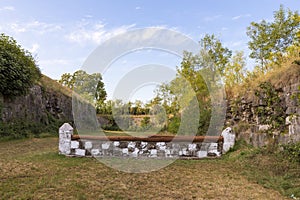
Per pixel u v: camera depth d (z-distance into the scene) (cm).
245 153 656
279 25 1145
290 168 499
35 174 497
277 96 680
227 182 473
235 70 1162
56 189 412
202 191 423
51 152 754
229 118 979
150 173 539
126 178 496
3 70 1090
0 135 1035
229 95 1023
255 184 461
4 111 1131
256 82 846
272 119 676
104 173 527
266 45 1167
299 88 565
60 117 1769
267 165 540
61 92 1931
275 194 406
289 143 574
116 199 378
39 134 1257
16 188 409
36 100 1456
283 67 737
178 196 397
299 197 386
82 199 372
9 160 623
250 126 787
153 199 383
